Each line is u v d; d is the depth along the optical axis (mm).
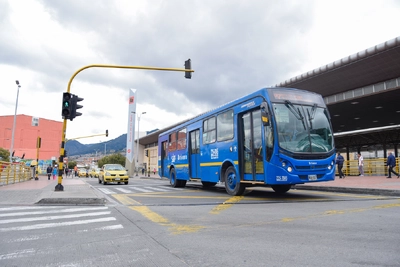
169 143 19688
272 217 6965
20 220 7051
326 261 3836
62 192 12297
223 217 7105
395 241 4664
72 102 13508
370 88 24375
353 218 6531
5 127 82938
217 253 4289
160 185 21062
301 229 5641
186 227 6070
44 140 87000
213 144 13383
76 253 4449
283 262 3848
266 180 9812
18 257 4293
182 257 4152
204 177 14180
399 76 22312
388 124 43156
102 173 24156
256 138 10617
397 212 7238
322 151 10156
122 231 5836
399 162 23625
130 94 56219
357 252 4168
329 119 10875
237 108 11664
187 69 16375
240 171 11359
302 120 10211
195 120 15484
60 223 6680
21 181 25391
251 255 4164
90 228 6148
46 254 4418
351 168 27500
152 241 5031
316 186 14992
